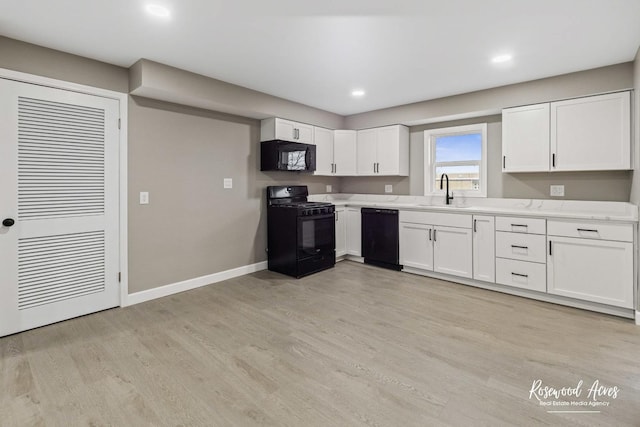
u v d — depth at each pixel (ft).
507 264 11.16
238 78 11.22
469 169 14.15
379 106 15.16
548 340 7.87
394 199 16.48
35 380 6.28
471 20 7.44
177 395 5.84
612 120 9.92
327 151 16.19
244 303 10.41
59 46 8.59
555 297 10.34
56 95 8.79
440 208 12.82
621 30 7.88
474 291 11.60
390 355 7.22
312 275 13.64
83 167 9.30
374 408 5.49
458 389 6.00
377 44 8.66
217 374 6.49
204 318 9.25
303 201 15.98
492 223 11.48
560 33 8.04
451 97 13.29
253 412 5.41
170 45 8.63
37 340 7.93
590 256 9.54
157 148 10.85
